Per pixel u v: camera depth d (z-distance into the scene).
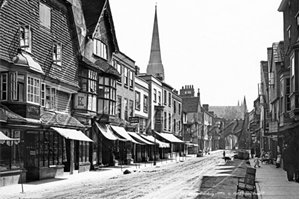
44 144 20.66
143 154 42.91
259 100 53.56
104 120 29.09
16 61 18.00
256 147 55.81
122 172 26.45
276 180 19.95
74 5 25.81
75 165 25.25
